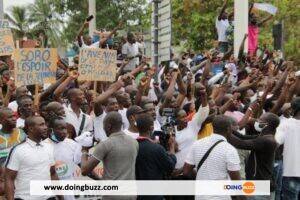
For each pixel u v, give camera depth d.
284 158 10.31
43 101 10.02
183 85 10.56
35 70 9.93
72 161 8.58
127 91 10.98
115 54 10.92
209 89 11.42
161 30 15.57
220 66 16.41
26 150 7.52
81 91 9.49
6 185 7.47
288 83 12.15
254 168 9.28
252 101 12.07
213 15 33.19
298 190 10.31
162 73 14.88
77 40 14.52
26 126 7.64
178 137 9.67
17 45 12.02
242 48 17.12
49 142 8.16
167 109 10.32
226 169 8.02
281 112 11.38
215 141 8.08
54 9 41.72
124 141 7.96
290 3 39.16
